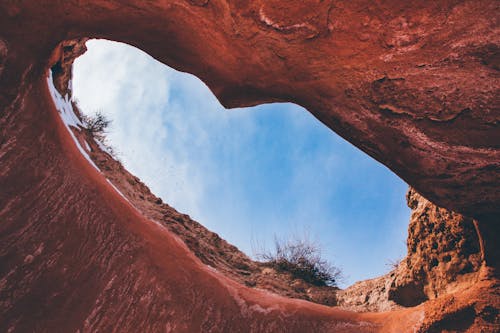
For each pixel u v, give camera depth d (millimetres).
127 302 2791
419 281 4012
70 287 2732
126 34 2820
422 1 1939
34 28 2801
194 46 2645
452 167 2148
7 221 2811
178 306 2885
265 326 2955
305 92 2441
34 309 2602
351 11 2107
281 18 2266
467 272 3338
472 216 2369
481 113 1972
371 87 2193
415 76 2066
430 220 3844
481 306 2375
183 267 3172
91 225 3012
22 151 3002
